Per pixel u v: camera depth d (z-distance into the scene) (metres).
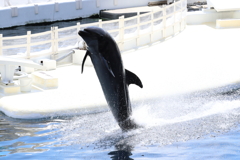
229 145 11.34
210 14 33.25
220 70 19.11
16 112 14.36
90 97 15.87
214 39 26.58
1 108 15.05
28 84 16.91
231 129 12.72
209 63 20.50
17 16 43.78
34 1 47.75
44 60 20.72
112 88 11.48
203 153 10.81
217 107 14.90
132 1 52.06
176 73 18.98
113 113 12.16
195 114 14.30
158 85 17.25
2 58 16.88
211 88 16.84
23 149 11.39
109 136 12.33
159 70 19.69
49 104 15.05
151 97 15.91
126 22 43.25
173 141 11.84
